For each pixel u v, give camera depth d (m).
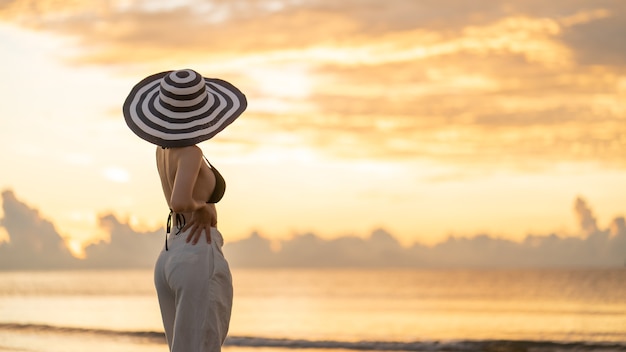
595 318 38.62
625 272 195.38
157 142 3.19
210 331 3.21
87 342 15.11
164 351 13.01
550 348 17.75
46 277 197.12
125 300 63.25
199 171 3.27
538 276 169.38
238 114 3.31
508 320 37.94
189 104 3.23
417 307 52.88
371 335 25.62
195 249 3.24
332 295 80.31
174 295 3.34
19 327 19.34
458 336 26.69
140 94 3.38
